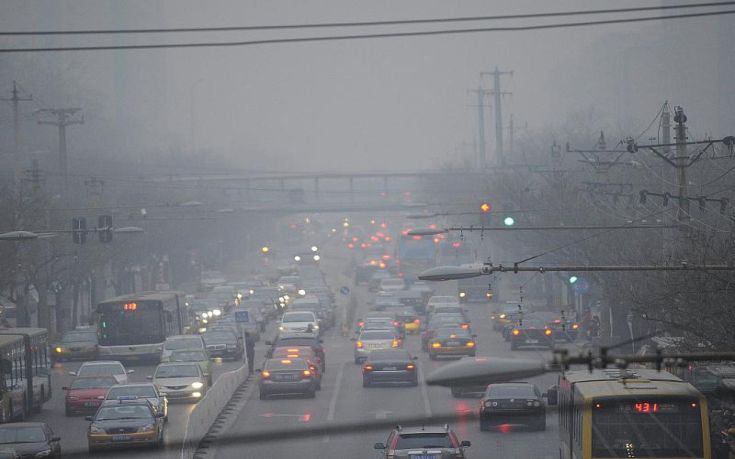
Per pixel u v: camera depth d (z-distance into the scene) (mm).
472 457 92562
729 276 98812
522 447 98062
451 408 125312
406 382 151875
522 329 188000
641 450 69312
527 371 36000
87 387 132625
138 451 94250
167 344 165125
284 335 170625
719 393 91312
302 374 138250
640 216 158125
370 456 96375
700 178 155250
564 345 181125
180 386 137750
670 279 107188
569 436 77312
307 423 115750
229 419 122062
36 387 133250
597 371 81875
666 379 75500
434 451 78812
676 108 113000
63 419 127875
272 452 99938
